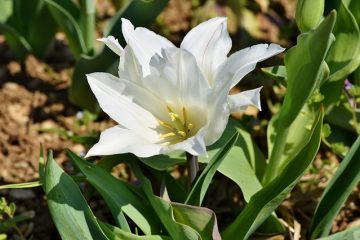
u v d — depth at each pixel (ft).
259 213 2.00
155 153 1.88
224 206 2.45
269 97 2.76
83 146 2.70
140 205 2.12
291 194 2.42
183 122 1.97
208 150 2.16
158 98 1.95
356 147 2.07
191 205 2.00
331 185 2.13
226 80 1.86
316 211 2.19
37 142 2.70
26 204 2.51
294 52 1.98
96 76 1.92
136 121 1.94
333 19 1.85
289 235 2.31
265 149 2.62
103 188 2.05
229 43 1.98
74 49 2.73
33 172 2.61
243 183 2.13
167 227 2.01
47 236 2.43
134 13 2.48
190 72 1.89
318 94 2.24
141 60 1.96
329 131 2.36
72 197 1.94
